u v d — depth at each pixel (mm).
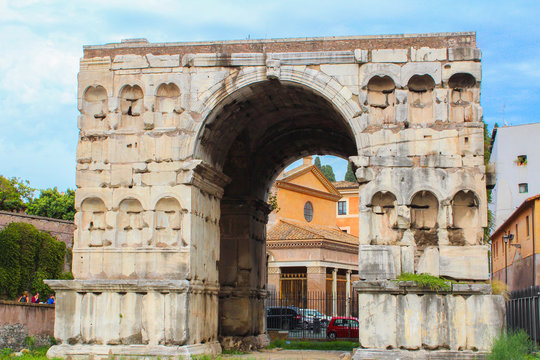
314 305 60125
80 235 26484
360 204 25250
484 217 24625
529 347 24781
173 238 25828
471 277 24375
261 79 26469
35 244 42031
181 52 27047
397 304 24016
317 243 61750
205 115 26453
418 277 24000
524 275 48406
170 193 25953
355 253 67938
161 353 24422
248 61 26578
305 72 26078
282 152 35531
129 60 27109
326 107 28078
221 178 28625
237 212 33281
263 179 35406
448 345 23656
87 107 27375
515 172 61250
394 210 25109
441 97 25266
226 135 28812
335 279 63656
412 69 25484
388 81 25844
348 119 25641
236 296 32625
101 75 27219
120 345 25016
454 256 24547
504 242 57438
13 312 30312
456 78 25562
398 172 25109
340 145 35125
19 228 41531
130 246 26125
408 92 25516
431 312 23844
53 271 43031
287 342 36750
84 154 26922
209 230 27891
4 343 29422
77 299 25641
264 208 35156
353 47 26047
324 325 49906
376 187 25078
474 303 23766
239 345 31922
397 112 25391
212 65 26766
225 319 32500
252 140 32438
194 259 25922
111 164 26656
